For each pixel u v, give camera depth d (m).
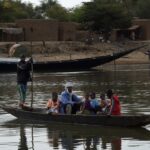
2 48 99.06
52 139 27.67
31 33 111.81
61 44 103.00
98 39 113.50
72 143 26.72
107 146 25.86
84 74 72.06
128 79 62.19
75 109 32.56
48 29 111.69
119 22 115.12
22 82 35.94
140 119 29.56
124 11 120.69
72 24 113.75
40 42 103.88
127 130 29.41
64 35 113.50
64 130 29.83
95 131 29.33
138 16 154.12
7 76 70.94
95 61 78.50
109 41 112.44
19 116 33.75
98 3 120.50
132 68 84.00
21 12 144.75
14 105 39.50
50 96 44.91
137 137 27.69
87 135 28.41
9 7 137.38
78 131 29.47
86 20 116.19
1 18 134.75
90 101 31.64
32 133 29.23
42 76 69.56
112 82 58.19
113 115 30.02
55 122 31.95
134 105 38.41
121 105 38.47
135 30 121.81
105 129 29.78
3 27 112.94
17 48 92.94
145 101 40.62
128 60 95.94
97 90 49.41
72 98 32.59
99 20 115.06
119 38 118.00
